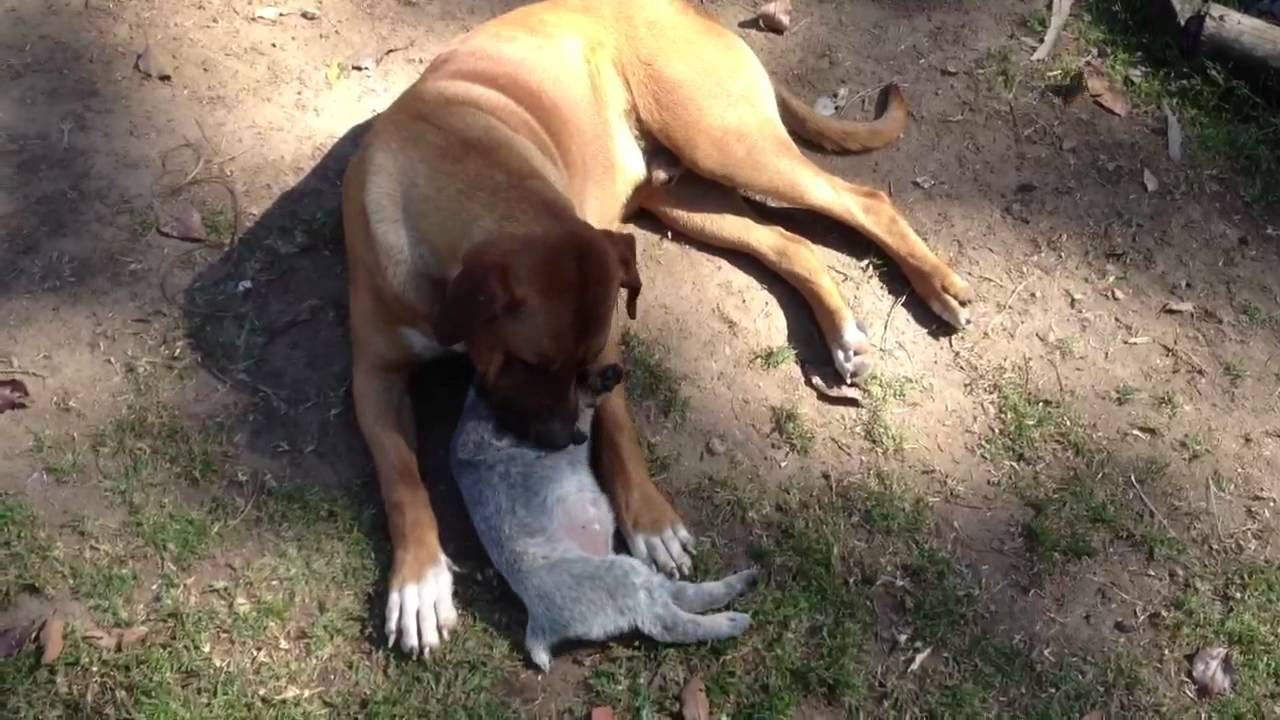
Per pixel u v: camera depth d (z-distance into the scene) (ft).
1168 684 7.33
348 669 7.03
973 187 8.82
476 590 7.23
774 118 8.27
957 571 7.52
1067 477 7.86
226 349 7.80
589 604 6.91
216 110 8.63
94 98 8.60
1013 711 7.20
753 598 7.32
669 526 7.32
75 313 7.84
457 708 6.95
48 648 6.92
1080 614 7.48
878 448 7.86
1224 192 8.93
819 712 7.11
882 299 8.34
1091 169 8.95
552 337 6.75
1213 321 8.45
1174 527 7.76
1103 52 9.43
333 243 8.18
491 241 6.81
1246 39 9.21
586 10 8.23
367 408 7.41
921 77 9.26
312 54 8.95
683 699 7.02
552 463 7.07
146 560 7.22
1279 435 8.09
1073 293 8.46
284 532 7.32
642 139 8.37
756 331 8.16
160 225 8.13
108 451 7.46
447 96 7.48
